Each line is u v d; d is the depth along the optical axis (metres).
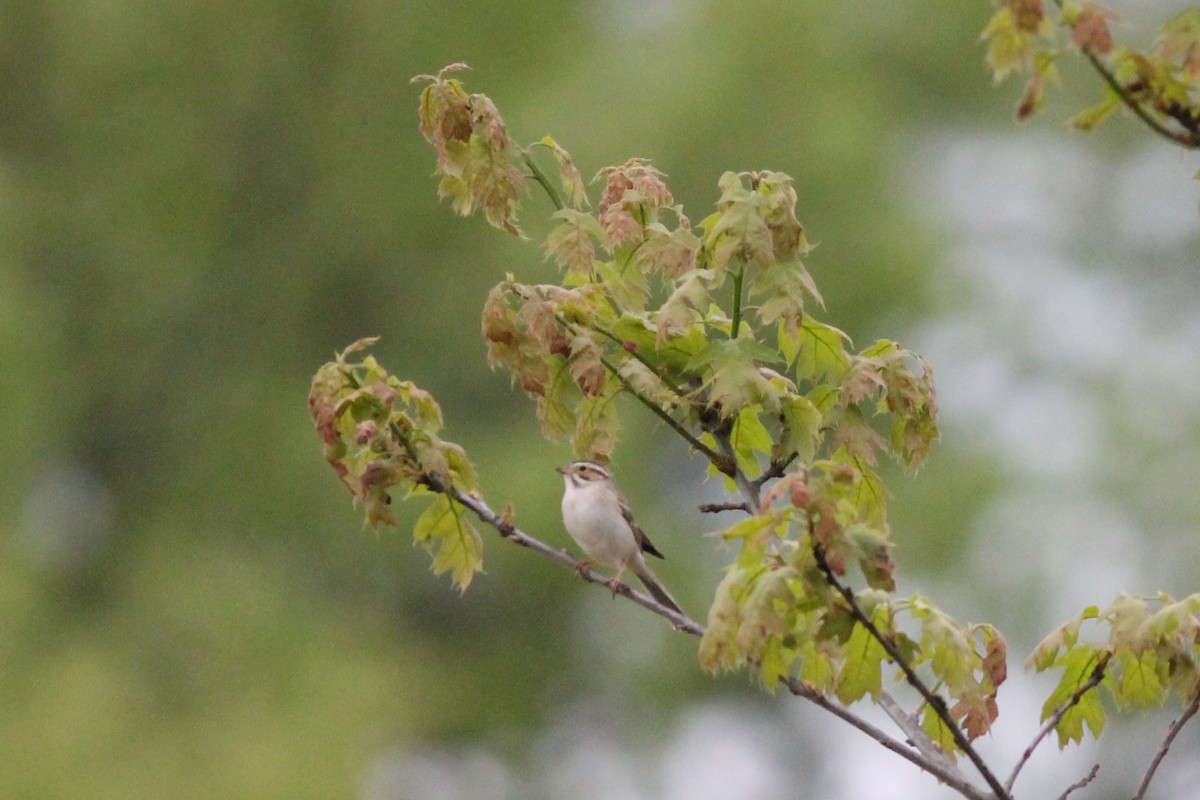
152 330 18.84
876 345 5.27
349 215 18.58
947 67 20.77
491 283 17.81
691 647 18.02
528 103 17.28
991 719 4.71
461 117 5.31
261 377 18.62
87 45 18.66
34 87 19.23
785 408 5.11
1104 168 23.86
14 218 17.94
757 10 17.77
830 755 20.06
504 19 18.89
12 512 16.81
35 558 17.20
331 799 15.49
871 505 5.22
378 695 16.72
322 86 18.95
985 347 20.38
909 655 4.43
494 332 5.32
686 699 18.34
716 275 4.80
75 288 18.97
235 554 17.80
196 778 15.62
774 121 16.89
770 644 4.36
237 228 18.97
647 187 5.48
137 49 18.67
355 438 5.16
